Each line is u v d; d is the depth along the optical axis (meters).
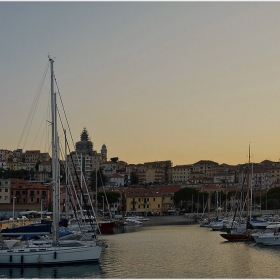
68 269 69.94
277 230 104.88
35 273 67.31
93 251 73.12
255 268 72.69
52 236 74.69
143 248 96.12
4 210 185.50
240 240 109.44
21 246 71.31
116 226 168.38
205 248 96.12
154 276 66.31
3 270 68.75
